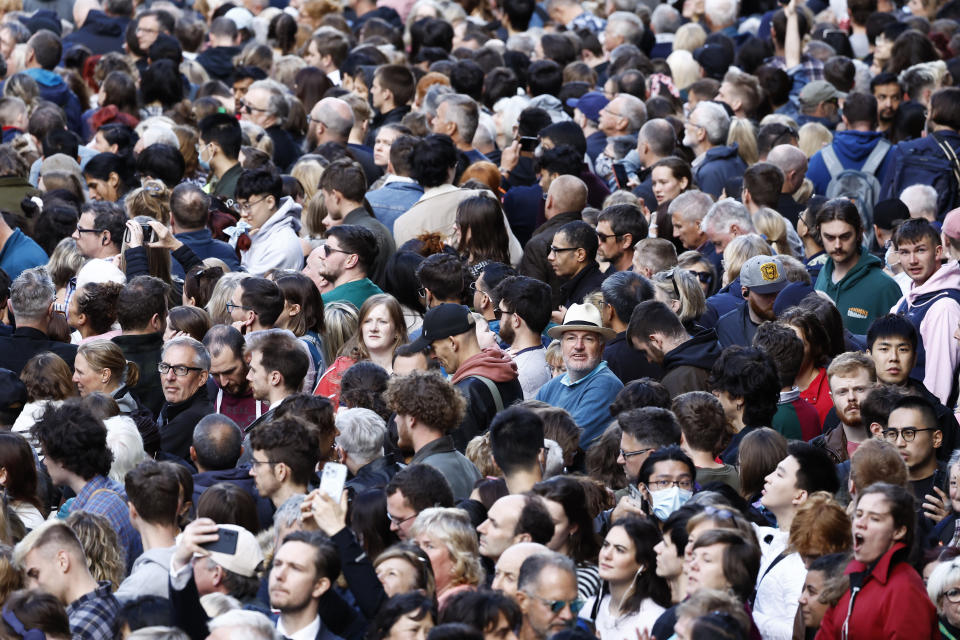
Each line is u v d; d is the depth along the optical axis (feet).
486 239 99.76
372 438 72.02
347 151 123.24
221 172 119.03
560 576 56.24
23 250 105.60
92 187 120.47
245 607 61.11
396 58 153.17
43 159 125.18
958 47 167.94
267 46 159.43
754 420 77.05
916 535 64.39
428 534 60.70
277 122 134.31
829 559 62.03
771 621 64.03
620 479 73.00
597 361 83.10
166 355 82.64
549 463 71.51
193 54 169.37
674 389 81.00
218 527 61.57
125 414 81.20
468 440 78.54
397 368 81.66
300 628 58.54
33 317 90.33
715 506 60.03
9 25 165.07
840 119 147.54
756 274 89.92
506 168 124.26
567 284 98.27
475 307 95.09
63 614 59.00
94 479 72.95
